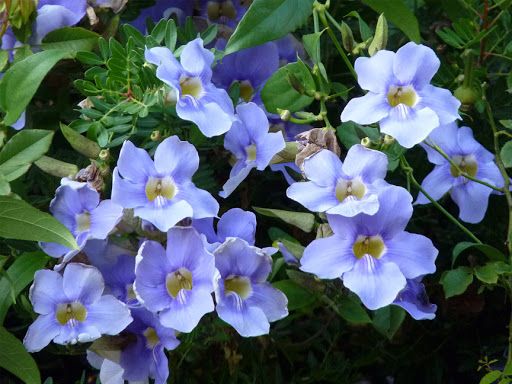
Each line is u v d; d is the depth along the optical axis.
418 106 0.60
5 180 0.59
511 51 0.70
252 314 0.58
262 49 0.70
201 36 0.69
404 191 0.58
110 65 0.64
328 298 0.62
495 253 0.67
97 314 0.59
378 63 0.60
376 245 0.59
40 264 0.62
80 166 0.69
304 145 0.62
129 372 0.62
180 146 0.60
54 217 0.60
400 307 0.64
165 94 0.62
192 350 0.69
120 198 0.58
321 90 0.66
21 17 0.66
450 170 0.68
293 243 0.61
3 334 0.60
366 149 0.59
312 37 0.66
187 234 0.58
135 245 0.60
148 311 0.60
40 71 0.61
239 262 0.58
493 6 0.69
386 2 0.66
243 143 0.64
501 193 0.69
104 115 0.63
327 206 0.58
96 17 0.69
